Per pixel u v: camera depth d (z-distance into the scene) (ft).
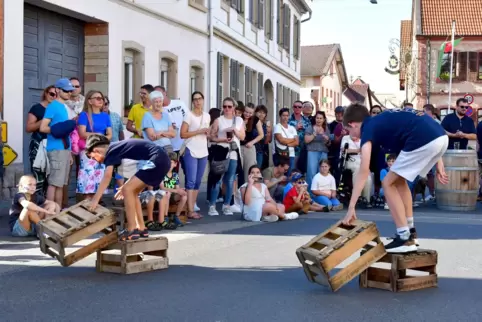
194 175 42.83
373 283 23.49
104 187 26.13
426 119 23.29
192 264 27.63
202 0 77.05
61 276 24.99
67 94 36.55
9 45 45.16
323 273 22.21
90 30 56.08
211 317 19.44
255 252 30.63
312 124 55.98
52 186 36.70
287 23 123.13
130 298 21.59
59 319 19.08
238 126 44.91
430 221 43.52
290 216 43.80
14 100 45.68
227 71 86.89
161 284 23.75
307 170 53.72
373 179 53.36
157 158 26.30
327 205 49.26
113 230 25.85
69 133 36.37
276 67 115.96
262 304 21.01
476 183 52.26
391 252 23.27
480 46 176.35
